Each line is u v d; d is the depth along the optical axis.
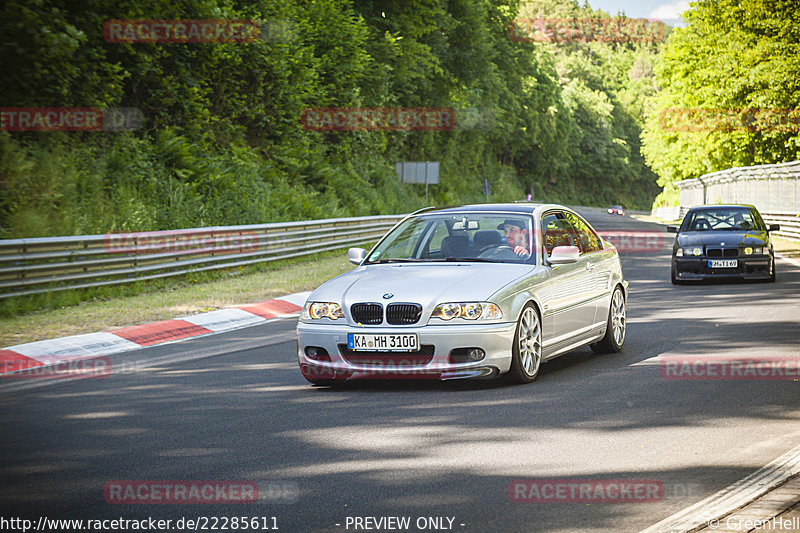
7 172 37.53
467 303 16.56
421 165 89.25
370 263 19.39
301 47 76.50
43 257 29.78
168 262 36.50
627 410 14.66
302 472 11.34
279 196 61.03
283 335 25.64
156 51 53.19
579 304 19.48
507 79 158.62
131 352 22.80
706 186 121.44
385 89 96.31
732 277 39.06
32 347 22.69
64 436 13.73
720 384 16.67
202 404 16.09
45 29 39.31
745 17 107.50
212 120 61.09
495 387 17.05
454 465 11.51
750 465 11.20
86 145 46.47
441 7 111.94
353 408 15.39
